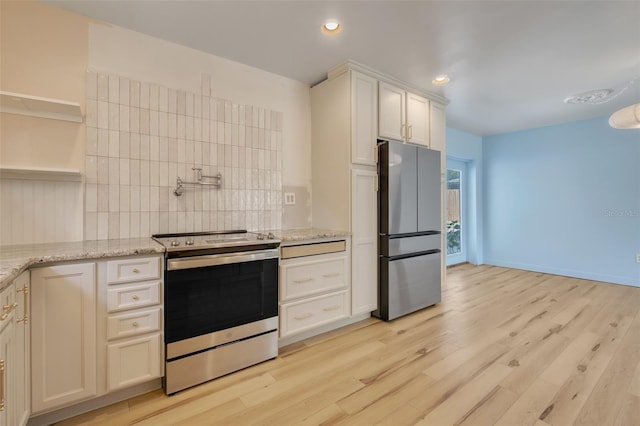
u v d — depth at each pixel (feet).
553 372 6.26
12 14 5.83
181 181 7.51
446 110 12.66
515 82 9.88
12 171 5.63
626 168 13.04
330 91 9.14
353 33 7.15
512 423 4.83
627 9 6.25
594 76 9.43
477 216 17.48
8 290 3.67
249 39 7.38
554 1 6.03
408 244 9.57
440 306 10.53
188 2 6.03
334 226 9.06
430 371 6.35
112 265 5.10
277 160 9.18
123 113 6.81
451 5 6.15
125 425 4.83
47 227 6.06
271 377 6.21
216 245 6.06
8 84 5.79
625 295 11.60
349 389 5.77
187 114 7.63
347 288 8.57
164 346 5.60
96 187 6.51
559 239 14.93
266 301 6.84
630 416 4.94
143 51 7.11
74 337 4.80
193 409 5.22
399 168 9.29
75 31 6.36
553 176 15.06
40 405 4.52
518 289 12.55
